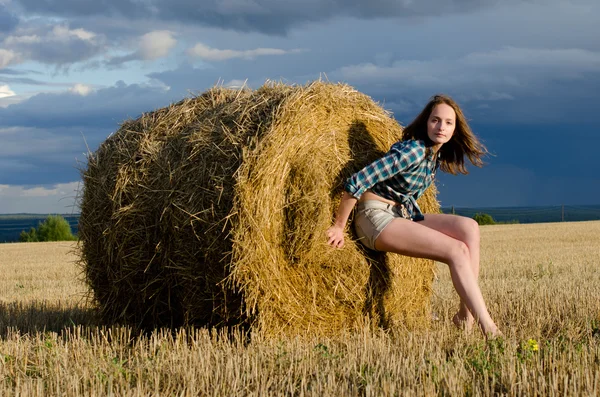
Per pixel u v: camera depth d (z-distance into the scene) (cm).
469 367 450
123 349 559
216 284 550
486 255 1653
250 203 522
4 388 418
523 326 634
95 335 621
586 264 1332
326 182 574
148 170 600
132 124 656
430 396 385
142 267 614
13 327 688
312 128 566
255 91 605
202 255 557
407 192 590
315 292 564
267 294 535
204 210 539
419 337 555
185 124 612
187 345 548
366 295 598
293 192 545
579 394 389
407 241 568
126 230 609
